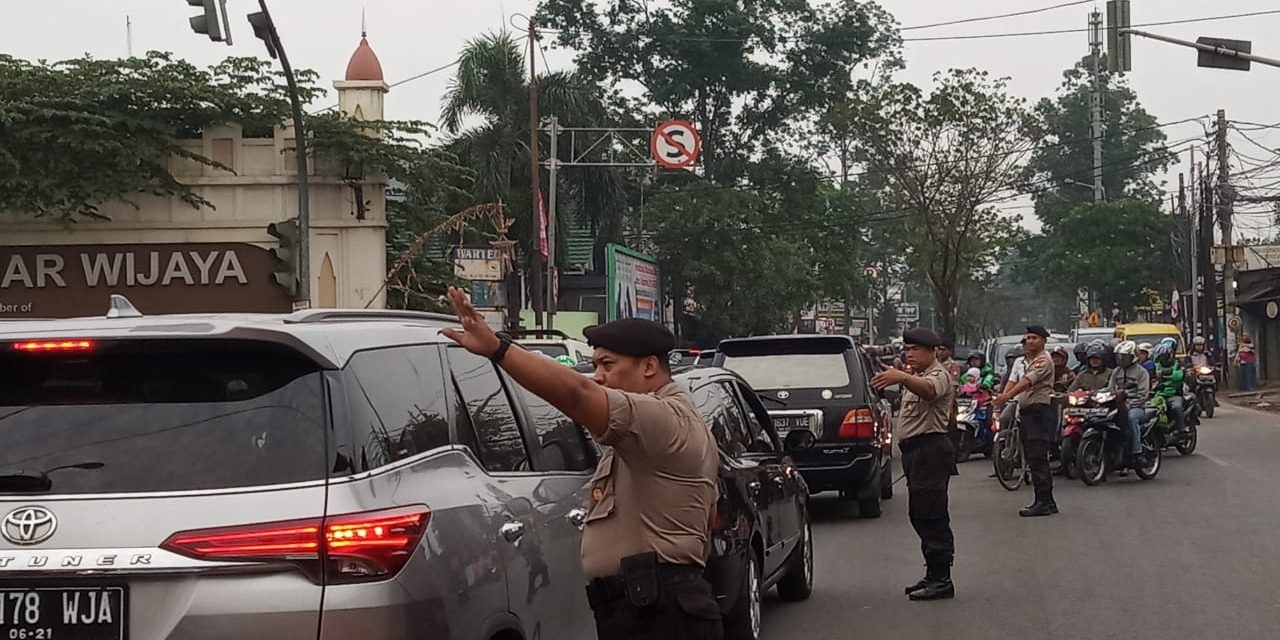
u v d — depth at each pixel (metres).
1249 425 26.53
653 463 4.43
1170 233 62.84
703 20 44.97
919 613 8.89
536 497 5.20
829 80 46.38
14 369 4.22
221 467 4.00
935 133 42.28
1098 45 47.75
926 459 9.34
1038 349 13.70
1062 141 78.62
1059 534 12.26
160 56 23.03
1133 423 16.44
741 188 45.28
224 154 23.34
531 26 32.75
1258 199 39.94
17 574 3.91
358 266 23.73
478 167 36.31
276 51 19.34
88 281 23.33
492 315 27.33
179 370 4.20
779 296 44.84
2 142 21.55
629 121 44.72
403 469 4.29
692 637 4.47
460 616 4.31
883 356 28.75
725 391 8.46
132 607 3.91
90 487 3.99
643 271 41.03
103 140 21.72
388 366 4.56
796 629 8.48
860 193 58.78
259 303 23.44
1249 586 9.49
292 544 3.90
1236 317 48.12
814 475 13.47
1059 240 65.88
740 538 7.05
